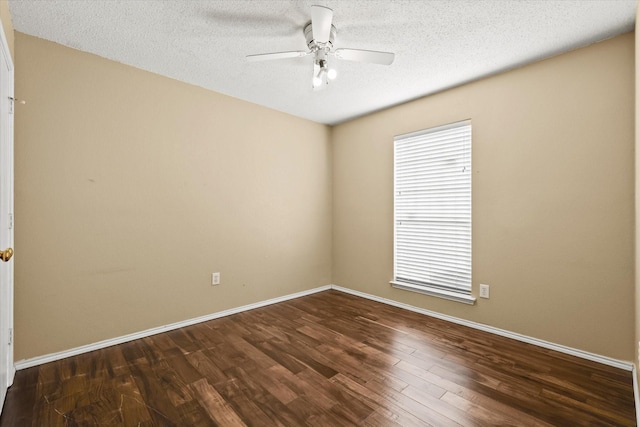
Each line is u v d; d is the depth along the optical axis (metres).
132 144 2.60
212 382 1.98
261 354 2.36
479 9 1.89
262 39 2.23
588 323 2.28
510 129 2.65
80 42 2.25
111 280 2.51
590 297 2.27
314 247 4.10
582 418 1.63
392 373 2.09
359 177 3.93
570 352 2.35
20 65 2.10
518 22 2.02
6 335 1.83
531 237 2.54
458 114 2.99
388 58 2.06
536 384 1.95
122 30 2.11
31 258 2.15
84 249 2.37
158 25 2.05
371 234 3.80
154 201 2.73
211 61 2.54
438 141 3.17
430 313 3.22
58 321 2.26
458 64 2.56
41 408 1.71
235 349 2.45
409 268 3.44
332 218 4.26
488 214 2.79
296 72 2.73
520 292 2.61
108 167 2.48
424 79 2.84
